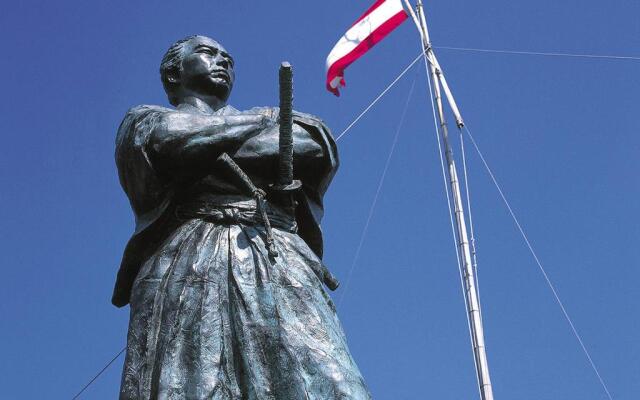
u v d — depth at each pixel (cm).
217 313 1581
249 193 1677
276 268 1630
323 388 1548
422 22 2820
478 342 2353
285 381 1536
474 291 2420
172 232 1675
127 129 1689
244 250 1634
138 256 1697
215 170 1680
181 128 1653
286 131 1634
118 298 1734
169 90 1831
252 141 1684
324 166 1731
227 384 1541
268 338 1564
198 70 1805
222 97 1822
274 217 1694
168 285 1608
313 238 1761
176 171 1662
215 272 1614
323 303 1645
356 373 1595
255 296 1594
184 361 1548
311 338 1588
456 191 2556
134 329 1593
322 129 1731
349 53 2853
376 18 2838
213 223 1664
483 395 2294
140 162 1652
